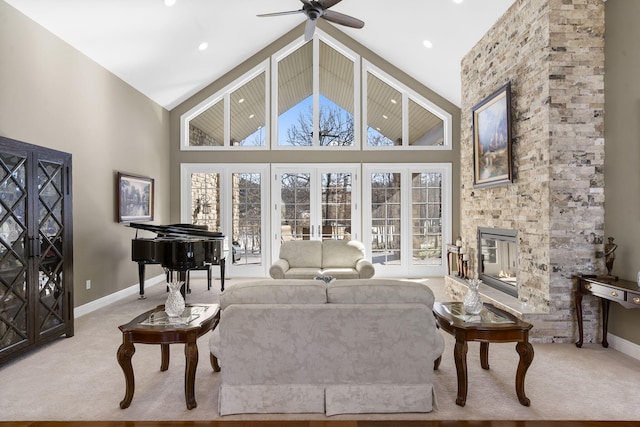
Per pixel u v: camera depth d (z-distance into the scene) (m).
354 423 2.23
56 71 4.15
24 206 3.28
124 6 4.21
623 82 3.36
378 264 7.17
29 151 3.33
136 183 5.86
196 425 2.21
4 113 3.45
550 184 3.58
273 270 5.02
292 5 5.89
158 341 2.35
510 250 4.34
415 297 2.34
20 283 3.23
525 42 3.97
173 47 5.41
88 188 4.74
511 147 4.12
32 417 2.30
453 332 2.48
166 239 5.00
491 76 4.72
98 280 4.95
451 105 7.14
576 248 3.58
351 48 7.13
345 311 2.25
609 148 3.52
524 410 2.38
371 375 2.30
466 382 2.42
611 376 2.87
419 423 2.23
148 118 6.34
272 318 2.25
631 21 3.28
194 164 7.13
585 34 3.58
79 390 2.65
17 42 3.61
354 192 7.13
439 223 7.19
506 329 2.40
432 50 5.91
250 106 7.23
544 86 3.65
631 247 3.30
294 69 7.27
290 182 7.13
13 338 3.15
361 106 7.14
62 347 3.52
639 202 3.23
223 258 5.80
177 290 2.60
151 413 2.34
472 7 4.58
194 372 2.39
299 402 2.31
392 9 5.45
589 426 2.21
